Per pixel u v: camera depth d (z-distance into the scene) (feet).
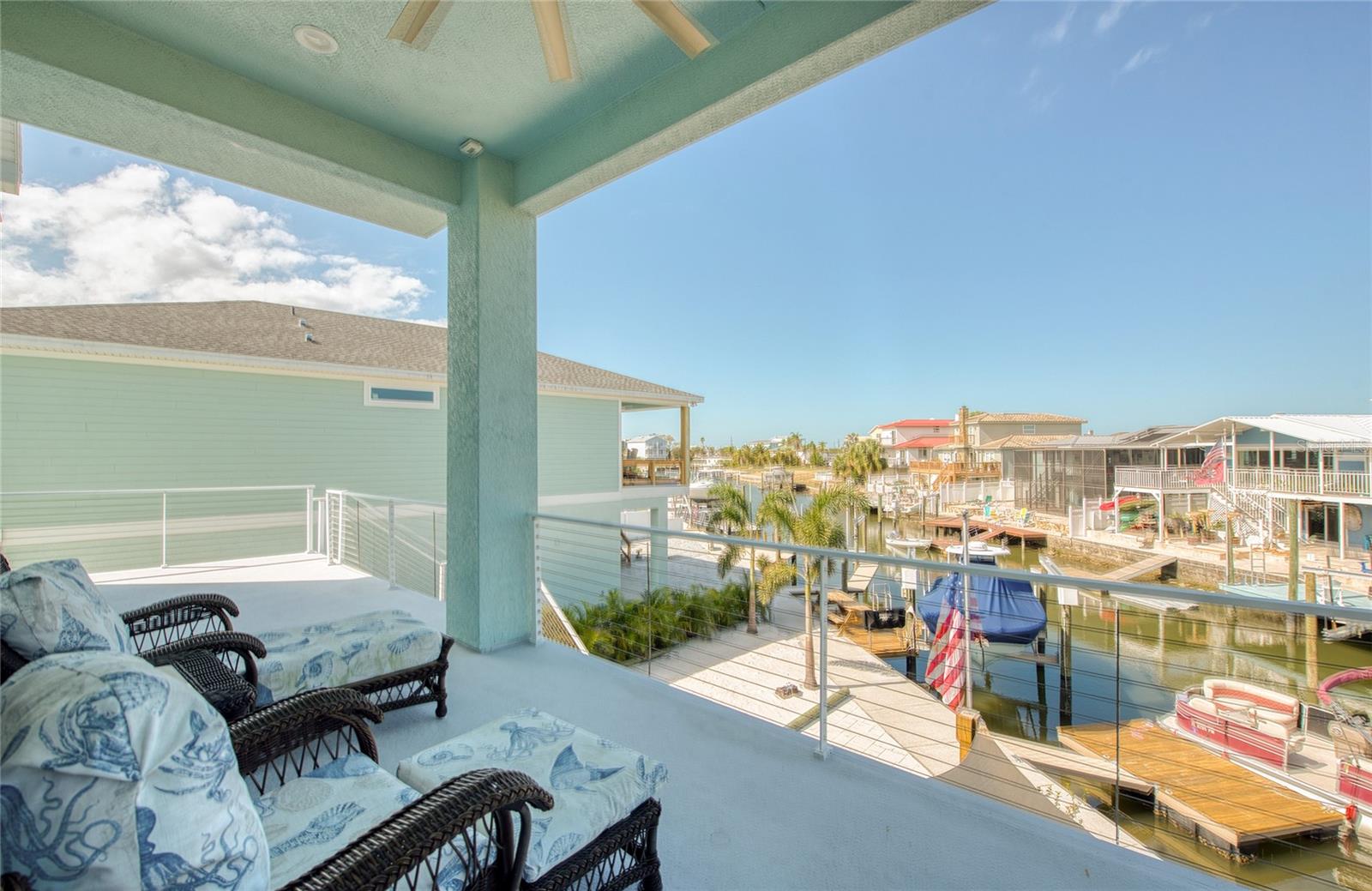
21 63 7.59
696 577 48.47
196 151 11.25
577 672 11.03
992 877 5.78
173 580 19.29
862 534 101.40
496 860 4.16
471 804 3.70
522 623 12.63
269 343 29.19
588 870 4.79
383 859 3.25
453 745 5.97
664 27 5.93
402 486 31.27
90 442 23.53
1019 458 114.83
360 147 10.54
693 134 9.31
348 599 16.96
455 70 9.12
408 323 42.73
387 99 9.88
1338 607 4.62
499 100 9.95
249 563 22.00
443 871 3.98
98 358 23.68
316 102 9.93
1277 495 71.15
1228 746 23.61
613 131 10.00
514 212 12.25
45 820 2.55
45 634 4.26
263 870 3.20
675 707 9.64
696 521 66.74
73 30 7.82
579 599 39.27
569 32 5.86
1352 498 65.16
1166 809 20.16
